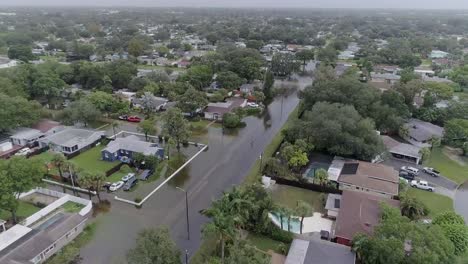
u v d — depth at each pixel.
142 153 65.69
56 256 40.69
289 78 141.38
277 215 47.00
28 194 55.38
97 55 169.50
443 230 40.81
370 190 54.94
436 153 73.00
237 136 81.56
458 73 124.00
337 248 40.16
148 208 52.81
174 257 34.91
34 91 99.19
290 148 63.12
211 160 68.81
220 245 41.66
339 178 58.06
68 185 58.41
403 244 36.75
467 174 64.12
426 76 130.00
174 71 142.25
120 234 46.59
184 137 71.69
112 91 110.75
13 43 189.50
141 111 96.62
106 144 75.56
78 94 101.31
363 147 64.88
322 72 114.12
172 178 61.88
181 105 91.00
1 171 45.44
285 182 59.84
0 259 37.34
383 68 147.75
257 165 66.06
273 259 41.28
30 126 80.31
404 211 48.19
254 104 103.12
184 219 49.88
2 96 75.75
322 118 68.56
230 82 116.31
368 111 81.25
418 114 89.00
